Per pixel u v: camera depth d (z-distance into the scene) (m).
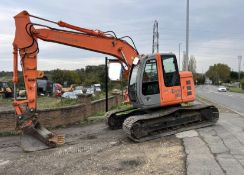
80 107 19.14
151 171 9.12
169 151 11.18
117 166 9.75
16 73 12.95
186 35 31.77
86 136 14.69
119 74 15.34
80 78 75.00
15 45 13.02
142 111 15.11
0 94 44.72
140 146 12.31
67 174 9.26
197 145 11.70
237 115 19.83
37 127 12.77
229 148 11.11
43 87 51.22
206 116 15.50
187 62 31.78
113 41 14.75
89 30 14.34
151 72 14.16
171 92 14.43
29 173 9.53
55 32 13.74
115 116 16.20
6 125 15.27
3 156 11.55
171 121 14.36
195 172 8.73
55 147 12.47
